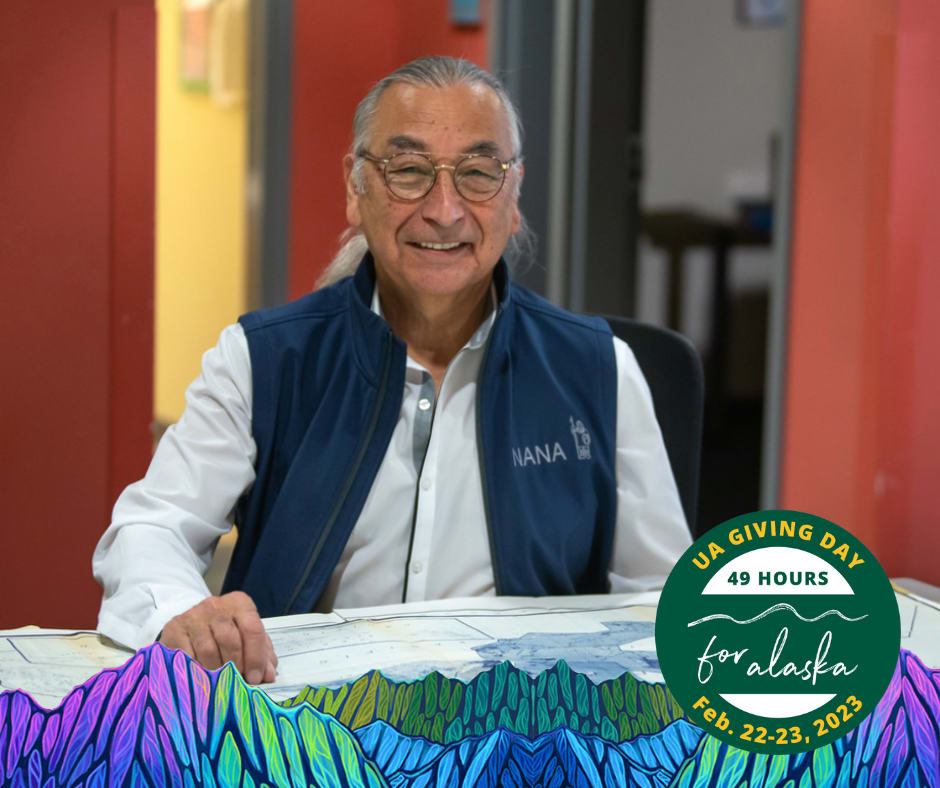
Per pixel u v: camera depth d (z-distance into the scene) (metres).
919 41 2.69
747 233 7.15
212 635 1.11
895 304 2.78
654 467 1.69
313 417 1.59
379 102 1.53
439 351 1.63
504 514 1.59
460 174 1.49
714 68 7.38
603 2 4.47
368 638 1.24
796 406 3.11
